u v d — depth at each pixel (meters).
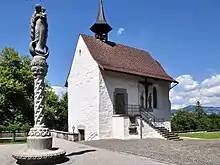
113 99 27.59
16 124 29.83
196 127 55.12
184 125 54.44
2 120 31.19
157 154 14.16
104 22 31.69
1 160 11.88
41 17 12.01
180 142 22.00
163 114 33.12
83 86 28.20
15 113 32.31
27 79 33.94
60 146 17.11
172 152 15.09
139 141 23.09
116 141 23.05
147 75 30.58
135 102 29.72
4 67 33.47
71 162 10.65
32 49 11.91
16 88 31.31
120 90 28.31
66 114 47.38
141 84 30.70
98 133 26.14
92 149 15.14
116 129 26.59
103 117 26.56
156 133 27.14
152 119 31.41
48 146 10.98
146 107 30.88
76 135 25.03
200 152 15.03
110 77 27.59
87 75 27.88
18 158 10.09
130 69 29.75
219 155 13.75
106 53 29.70
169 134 26.94
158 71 34.06
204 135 33.78
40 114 11.48
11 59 33.78
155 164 10.43
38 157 9.91
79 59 28.94
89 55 27.84
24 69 34.06
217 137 29.98
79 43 29.14
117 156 12.28
